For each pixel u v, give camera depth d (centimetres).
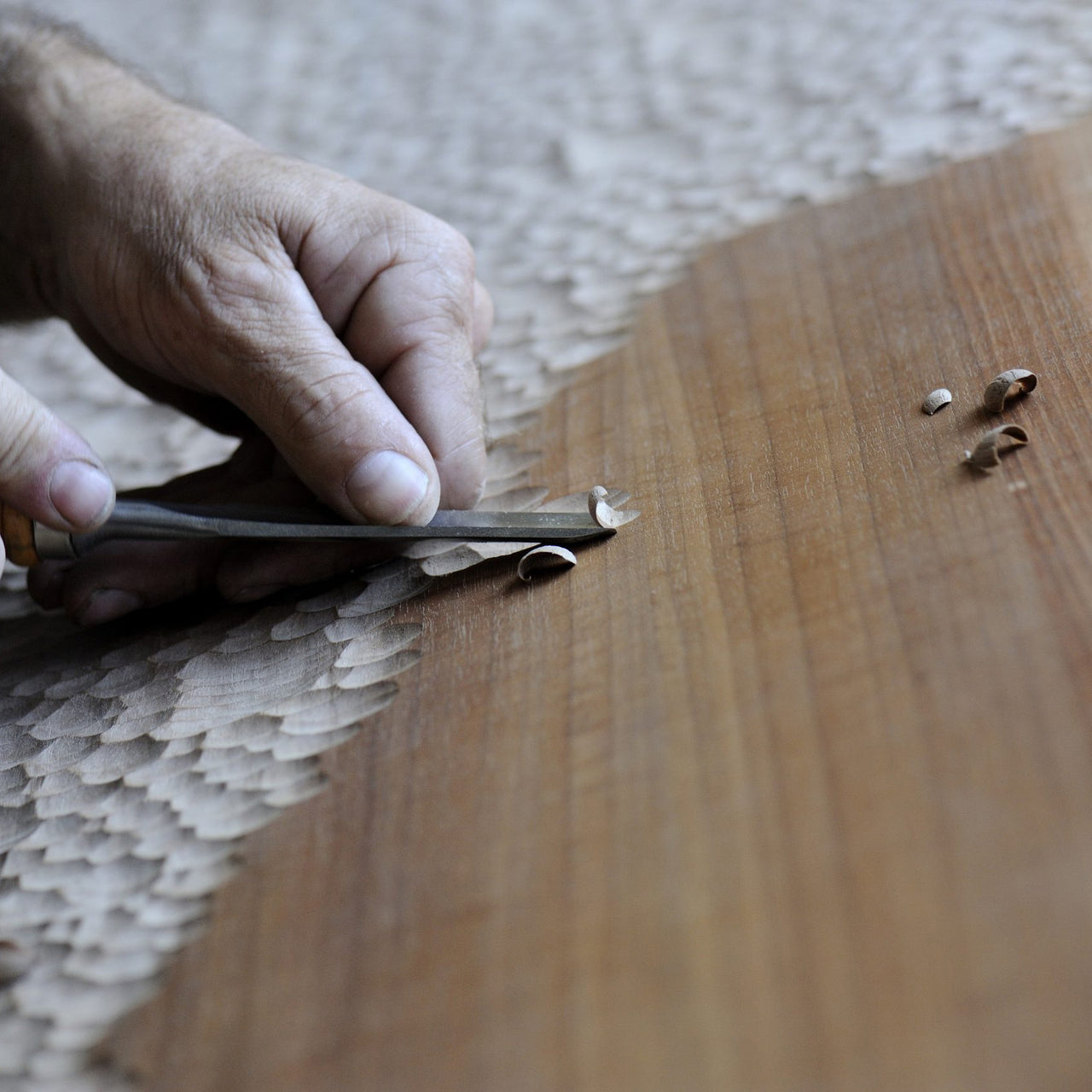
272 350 58
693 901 32
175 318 61
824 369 61
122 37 144
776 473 52
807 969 29
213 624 58
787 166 88
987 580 39
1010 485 44
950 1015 27
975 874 29
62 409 84
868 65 101
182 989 35
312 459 56
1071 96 83
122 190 63
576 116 107
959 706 34
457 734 43
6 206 70
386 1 144
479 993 32
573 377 70
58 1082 33
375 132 112
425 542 57
